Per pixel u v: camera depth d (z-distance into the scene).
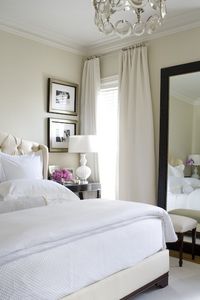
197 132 3.49
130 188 4.01
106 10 2.15
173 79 3.70
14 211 2.36
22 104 3.91
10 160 3.19
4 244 1.54
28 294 1.55
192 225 3.34
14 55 3.82
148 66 3.97
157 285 2.63
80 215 2.12
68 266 1.77
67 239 1.82
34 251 1.63
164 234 2.70
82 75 4.66
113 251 2.09
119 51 4.30
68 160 4.54
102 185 4.47
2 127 3.70
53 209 2.30
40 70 4.12
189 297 2.50
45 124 4.20
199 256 3.50
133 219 2.35
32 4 3.28
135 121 3.99
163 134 3.76
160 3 2.14
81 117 4.66
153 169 3.84
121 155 4.09
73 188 3.97
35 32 3.96
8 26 3.71
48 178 4.13
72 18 3.63
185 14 3.48
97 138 4.24
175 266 3.18
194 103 3.52
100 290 1.95
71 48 4.48
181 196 3.61
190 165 3.54
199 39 3.53
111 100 4.48
